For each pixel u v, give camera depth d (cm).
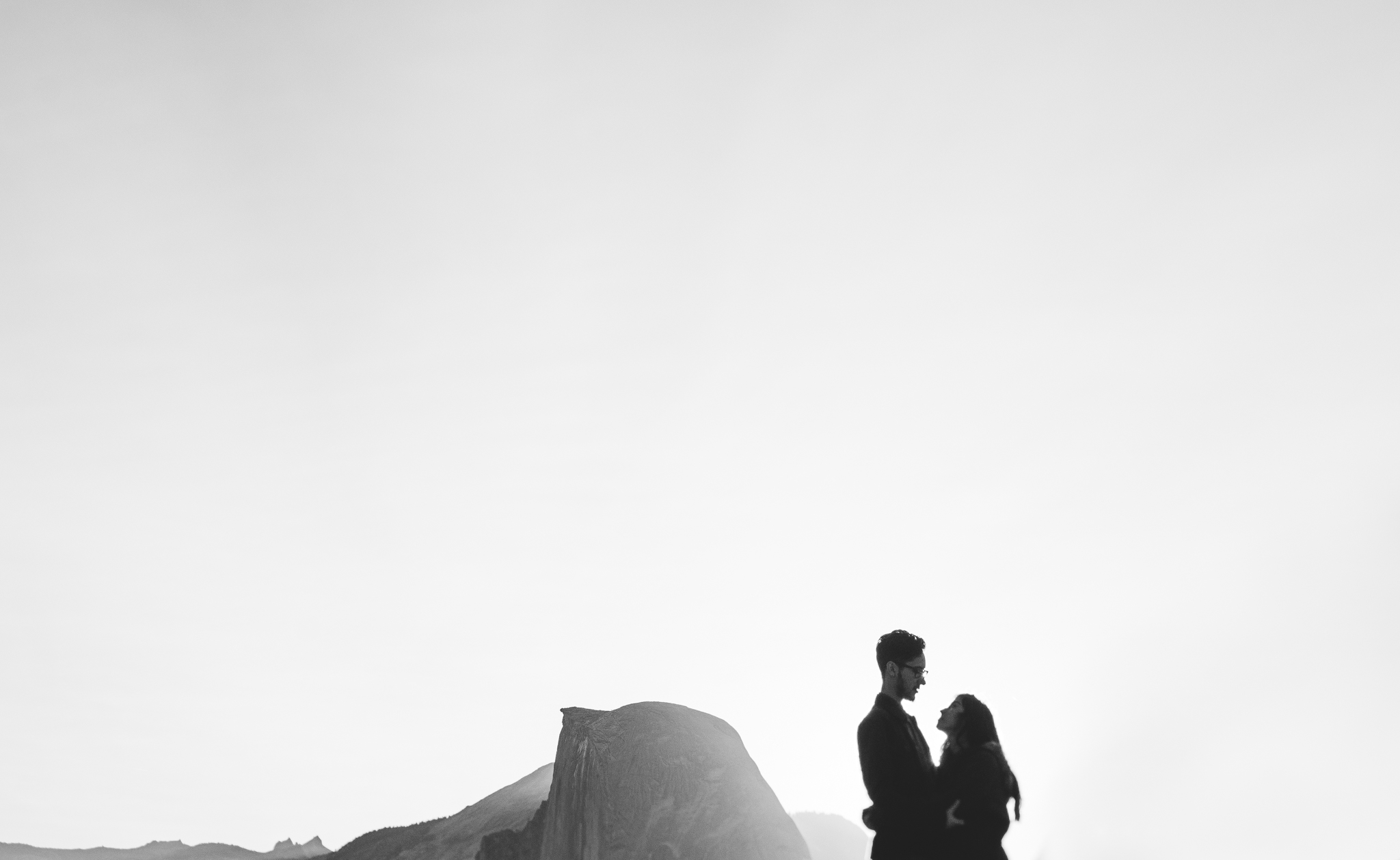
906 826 891
